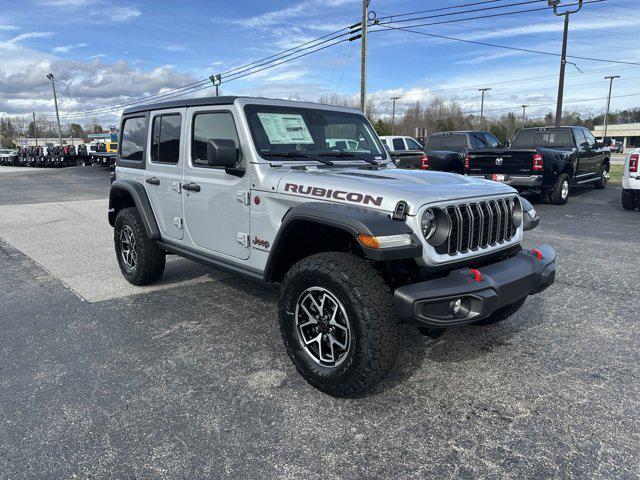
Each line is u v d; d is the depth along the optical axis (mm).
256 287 5250
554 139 12234
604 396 2994
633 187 9820
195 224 4211
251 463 2404
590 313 4363
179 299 4867
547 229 8273
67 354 3625
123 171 5270
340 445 2539
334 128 4160
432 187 3039
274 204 3383
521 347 3686
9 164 45969
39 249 7363
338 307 2861
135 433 2648
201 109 3988
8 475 2314
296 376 3273
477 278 2789
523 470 2340
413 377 3240
